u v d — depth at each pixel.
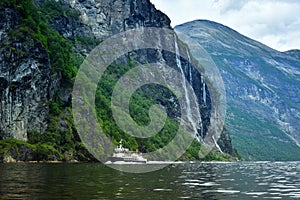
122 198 46.66
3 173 79.00
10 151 133.50
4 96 146.00
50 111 158.88
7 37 151.62
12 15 155.62
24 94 150.12
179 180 75.50
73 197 46.00
